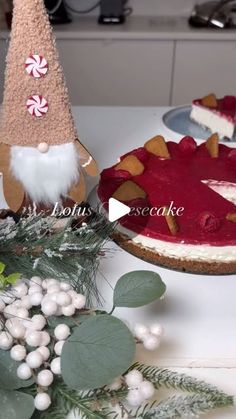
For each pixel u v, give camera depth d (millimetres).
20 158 527
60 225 540
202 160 698
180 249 548
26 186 546
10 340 371
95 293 498
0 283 411
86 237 495
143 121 944
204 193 622
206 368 448
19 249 477
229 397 376
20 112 503
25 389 367
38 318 390
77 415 386
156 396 404
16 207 562
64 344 362
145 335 400
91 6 1605
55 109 503
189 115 981
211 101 939
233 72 1545
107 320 363
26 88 490
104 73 1538
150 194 616
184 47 1502
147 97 1586
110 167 697
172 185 635
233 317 494
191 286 532
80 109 984
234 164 681
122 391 376
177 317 489
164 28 1524
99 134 876
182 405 362
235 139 908
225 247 543
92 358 348
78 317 406
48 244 480
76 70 1530
